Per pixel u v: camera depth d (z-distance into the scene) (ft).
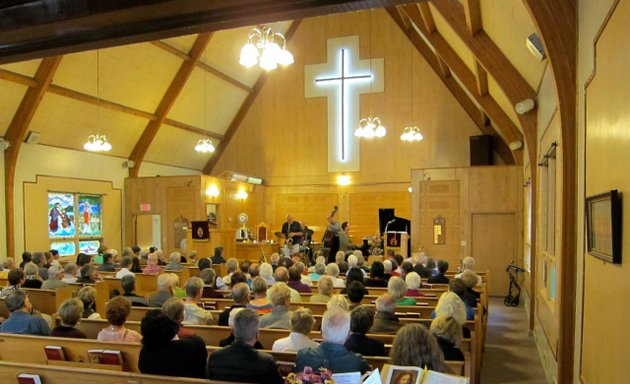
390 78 46.06
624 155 6.55
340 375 6.70
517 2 14.10
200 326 12.39
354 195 47.11
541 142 19.49
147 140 42.01
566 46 10.79
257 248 38.63
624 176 6.56
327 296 16.70
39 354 11.10
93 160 39.11
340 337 8.25
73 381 8.18
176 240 41.14
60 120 34.53
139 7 3.53
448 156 44.39
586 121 9.50
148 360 8.68
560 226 11.54
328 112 47.83
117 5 3.54
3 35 3.97
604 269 7.71
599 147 8.20
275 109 49.49
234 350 8.38
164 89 39.93
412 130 39.78
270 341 11.95
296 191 48.85
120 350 10.44
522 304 30.04
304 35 48.49
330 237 36.99
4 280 21.91
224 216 43.68
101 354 10.32
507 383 15.78
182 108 43.45
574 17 10.71
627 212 6.39
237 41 42.29
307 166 48.57
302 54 48.57
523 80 20.89
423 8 25.14
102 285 20.57
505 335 22.11
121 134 40.22
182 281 24.57
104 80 34.96
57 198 35.91
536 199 21.49
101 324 13.10
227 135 50.88
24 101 31.22
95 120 36.96
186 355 8.77
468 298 16.83
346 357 8.09
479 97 30.14
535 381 15.94
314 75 48.19
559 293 11.65
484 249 33.81
